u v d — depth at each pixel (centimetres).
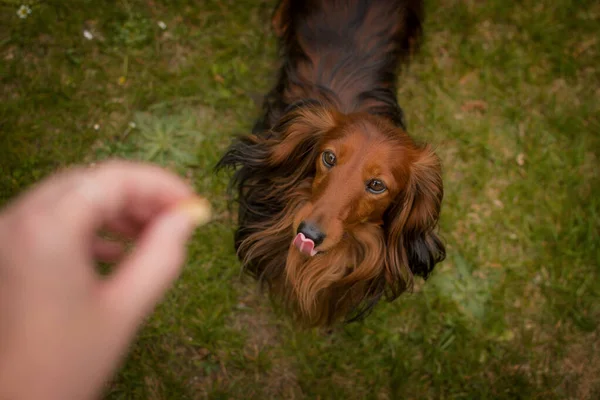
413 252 66
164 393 81
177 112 97
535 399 87
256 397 84
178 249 20
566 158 101
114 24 98
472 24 107
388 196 59
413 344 88
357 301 71
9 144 89
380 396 85
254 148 67
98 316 18
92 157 92
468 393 86
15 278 16
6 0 96
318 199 57
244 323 87
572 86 107
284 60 88
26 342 16
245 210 71
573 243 95
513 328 91
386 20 82
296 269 67
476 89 104
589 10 112
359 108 75
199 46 101
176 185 24
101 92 95
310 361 85
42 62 96
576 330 92
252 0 104
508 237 96
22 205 19
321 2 81
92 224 19
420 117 100
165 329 83
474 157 100
